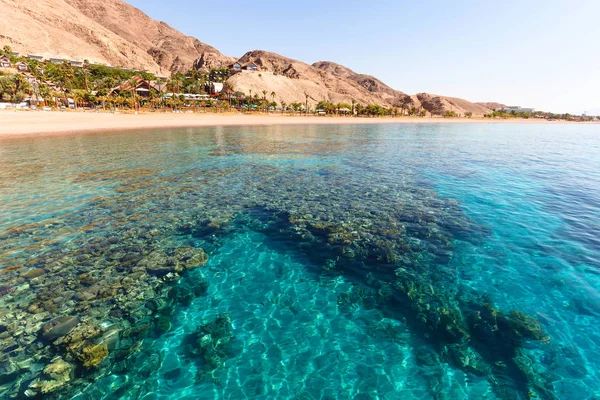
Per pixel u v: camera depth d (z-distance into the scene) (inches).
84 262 384.8
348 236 462.3
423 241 443.2
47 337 259.3
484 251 411.2
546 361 235.0
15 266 371.9
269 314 295.4
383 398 207.8
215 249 425.1
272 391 214.1
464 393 209.5
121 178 802.8
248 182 776.9
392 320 284.7
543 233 465.7
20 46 6067.9
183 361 239.3
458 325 275.6
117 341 257.6
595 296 312.2
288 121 3690.9
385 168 967.0
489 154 1328.7
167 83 4667.8
